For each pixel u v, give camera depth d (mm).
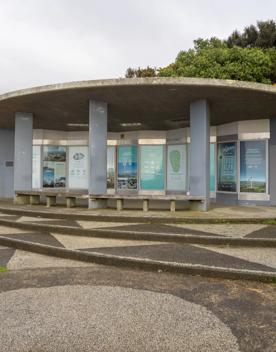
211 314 3580
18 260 5859
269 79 23578
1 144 15188
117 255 5668
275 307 3770
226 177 13023
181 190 14555
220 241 6598
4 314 3598
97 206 10508
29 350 2869
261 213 9398
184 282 4680
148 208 10383
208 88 9000
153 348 2895
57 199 13578
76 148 16203
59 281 4707
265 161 12117
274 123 11953
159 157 15188
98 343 2979
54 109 11883
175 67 25094
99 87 9141
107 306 3809
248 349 2859
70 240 6984
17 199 12141
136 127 14812
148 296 4125
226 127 13094
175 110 11719
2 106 11438
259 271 4730
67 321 3420
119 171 15828
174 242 6852
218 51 23609
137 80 8820
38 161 15773
